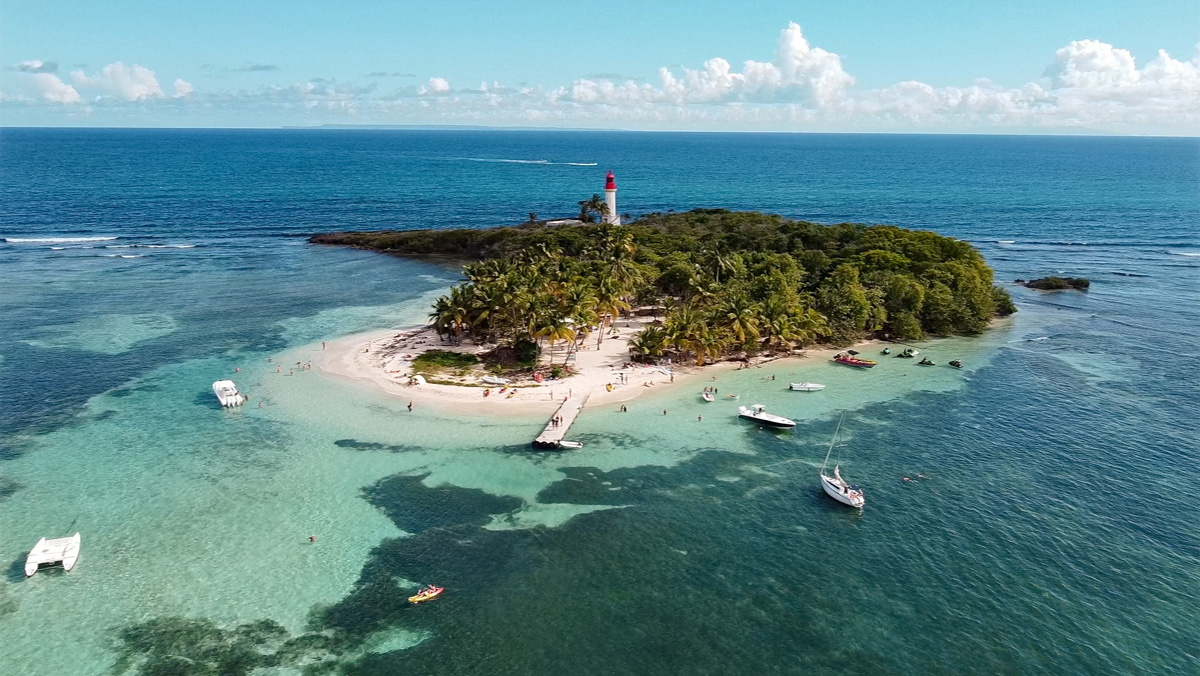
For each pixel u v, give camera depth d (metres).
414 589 46.56
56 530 52.53
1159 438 69.00
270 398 77.94
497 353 90.75
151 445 66.62
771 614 44.31
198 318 109.81
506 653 41.03
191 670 39.53
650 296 111.94
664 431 70.81
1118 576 47.72
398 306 118.94
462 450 66.38
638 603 45.38
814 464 64.12
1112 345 101.06
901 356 95.19
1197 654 40.69
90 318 109.00
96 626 42.84
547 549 51.00
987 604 45.09
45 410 74.31
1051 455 65.62
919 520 54.72
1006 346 100.56
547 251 122.19
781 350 96.44
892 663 40.25
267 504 56.62
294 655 40.81
